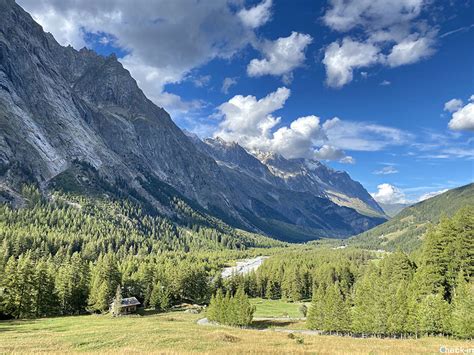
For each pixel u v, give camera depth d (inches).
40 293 4328.3
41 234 7701.8
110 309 4741.6
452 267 3405.5
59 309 4645.7
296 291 6914.4
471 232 3430.1
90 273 5452.8
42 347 2247.8
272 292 7347.4
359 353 1993.1
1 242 6673.2
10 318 4067.4
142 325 3432.6
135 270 6712.6
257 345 2450.8
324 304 3789.4
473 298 2731.3
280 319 4820.4
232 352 1929.1
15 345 2266.2
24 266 4158.5
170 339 2554.1
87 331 2947.8
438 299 2933.1
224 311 4207.7
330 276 7091.5
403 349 2271.2
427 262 3690.9
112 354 1825.8
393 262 4741.6
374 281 3769.7
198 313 5191.9
